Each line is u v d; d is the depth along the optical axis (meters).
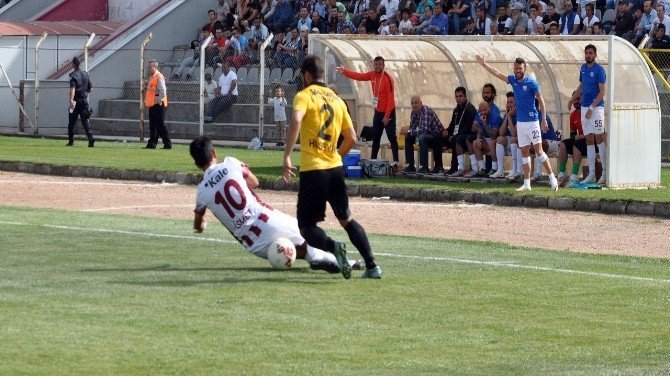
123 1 149.62
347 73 83.81
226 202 40.88
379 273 40.34
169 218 58.28
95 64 132.50
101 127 130.88
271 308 34.69
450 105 88.12
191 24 139.38
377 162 81.12
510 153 78.88
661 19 104.00
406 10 118.69
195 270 41.09
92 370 27.11
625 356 30.23
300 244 41.34
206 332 31.25
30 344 29.20
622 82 75.25
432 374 27.88
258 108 120.62
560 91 83.50
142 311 33.56
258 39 127.69
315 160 39.28
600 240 54.88
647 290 39.56
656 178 76.00
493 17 115.88
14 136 125.12
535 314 35.22
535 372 28.34
